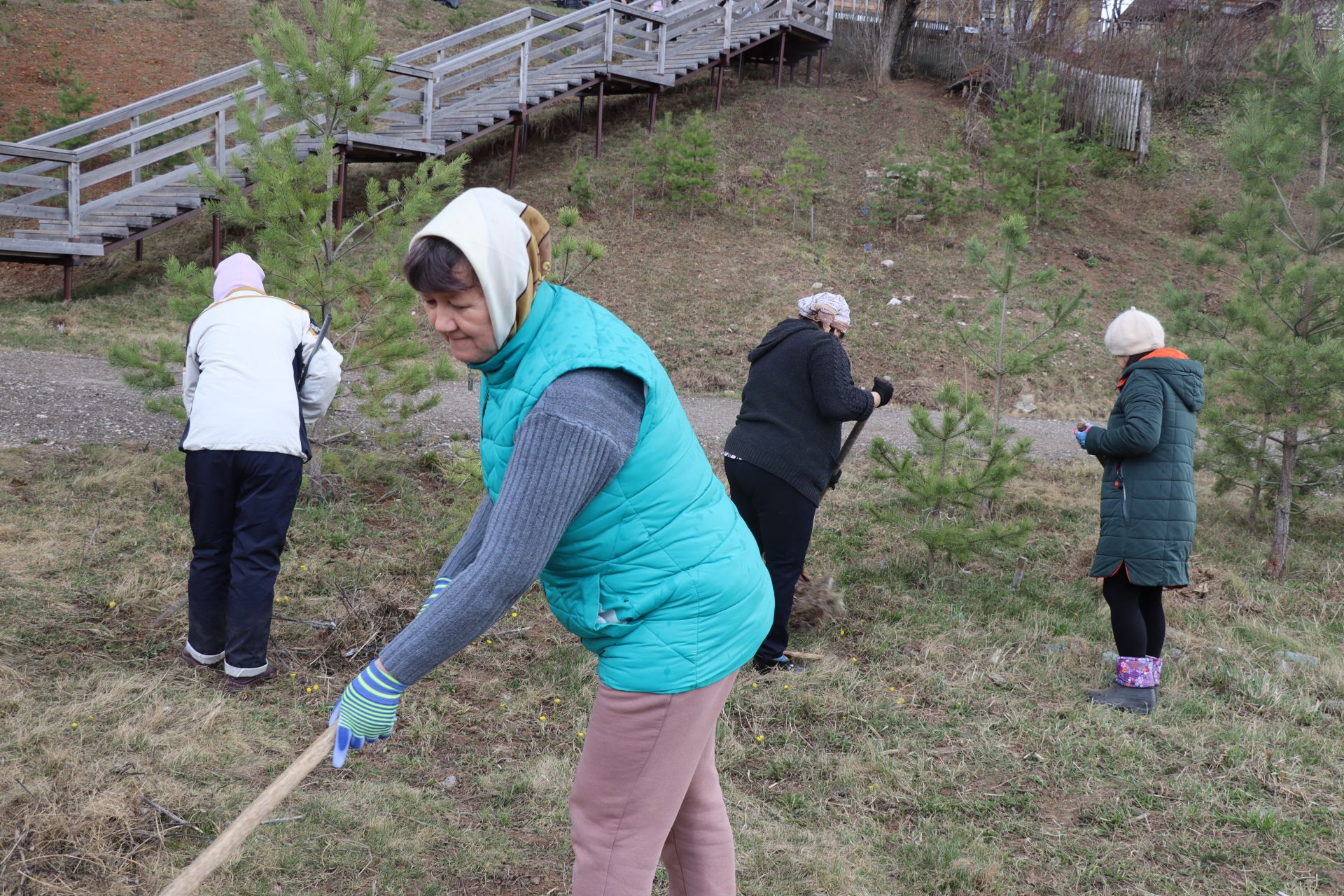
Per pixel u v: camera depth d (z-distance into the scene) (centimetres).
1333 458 629
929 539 527
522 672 397
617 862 191
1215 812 321
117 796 279
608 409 167
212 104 1258
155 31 1956
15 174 1152
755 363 418
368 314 590
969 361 1192
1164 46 2175
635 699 186
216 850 159
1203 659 454
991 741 363
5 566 439
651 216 1508
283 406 362
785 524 403
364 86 586
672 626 184
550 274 188
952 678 420
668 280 1340
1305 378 607
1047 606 518
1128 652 400
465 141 1497
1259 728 382
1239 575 590
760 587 198
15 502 526
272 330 367
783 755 344
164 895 155
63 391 794
